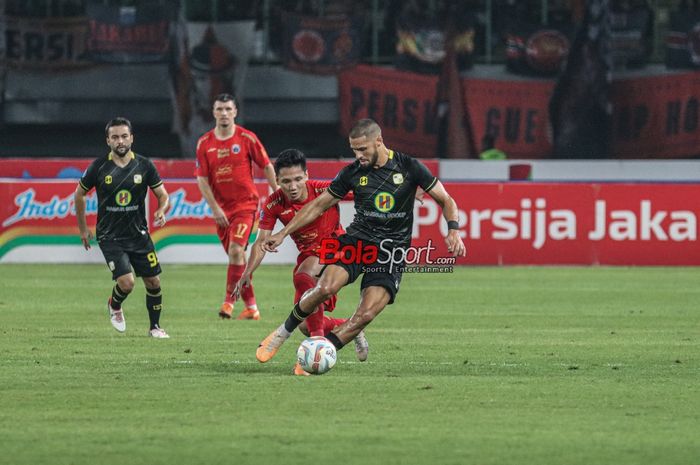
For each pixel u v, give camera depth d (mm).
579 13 92375
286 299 46969
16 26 94812
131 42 94625
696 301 46750
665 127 92375
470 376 25828
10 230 64625
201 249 64000
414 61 93750
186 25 94125
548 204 63844
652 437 19062
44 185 64562
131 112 95500
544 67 92938
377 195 25016
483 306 44656
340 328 25578
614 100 92812
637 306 44781
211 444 18328
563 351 30984
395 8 93875
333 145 96375
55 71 95188
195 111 94250
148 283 33406
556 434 19266
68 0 94688
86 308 42750
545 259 64000
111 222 32625
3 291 49500
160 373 26047
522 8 92812
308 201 28406
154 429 19531
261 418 20531
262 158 39625
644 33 92000
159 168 75312
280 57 94438
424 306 44625
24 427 19688
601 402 22391
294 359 28859
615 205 63844
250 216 39469
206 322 38281
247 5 93688
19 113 95688
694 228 63719
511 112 93500
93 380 24922
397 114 94375
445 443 18500
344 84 94375
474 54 93875
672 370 27094
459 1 93125
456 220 25359
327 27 94250
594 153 92938
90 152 97625
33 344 31812
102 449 17953
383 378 25344
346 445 18312
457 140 93812
